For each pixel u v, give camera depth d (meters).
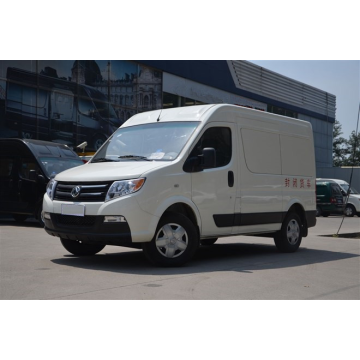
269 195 9.70
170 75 30.23
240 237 14.12
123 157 8.43
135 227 7.30
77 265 7.89
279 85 40.19
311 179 11.02
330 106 47.28
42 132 23.61
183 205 8.20
